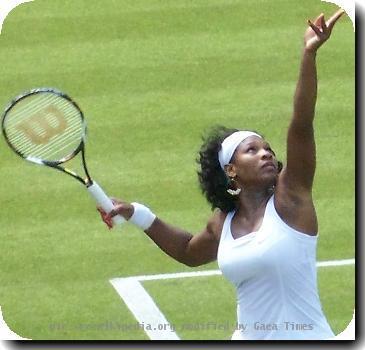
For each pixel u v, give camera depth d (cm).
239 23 5434
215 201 2894
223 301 3800
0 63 5275
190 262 3042
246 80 5091
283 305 2789
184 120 4853
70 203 4384
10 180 4531
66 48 5341
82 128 3122
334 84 5047
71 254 4091
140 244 4134
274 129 4788
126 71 5181
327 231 4166
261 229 2775
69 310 3797
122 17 5512
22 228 4250
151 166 4581
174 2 5594
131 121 4866
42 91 3156
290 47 5266
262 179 2809
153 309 3775
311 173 2778
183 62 5216
